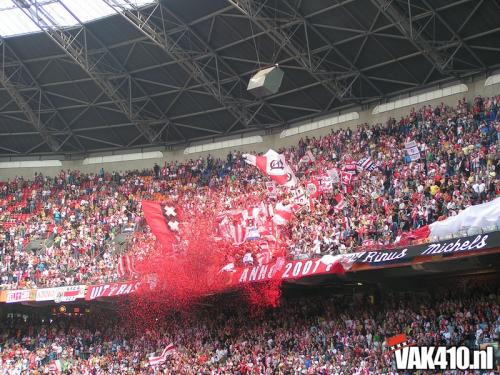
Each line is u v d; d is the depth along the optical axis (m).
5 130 63.09
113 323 50.09
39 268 51.00
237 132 59.56
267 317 42.59
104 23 50.22
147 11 48.00
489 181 36.06
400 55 46.84
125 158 64.19
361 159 45.81
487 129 42.06
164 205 41.44
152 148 63.62
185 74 53.75
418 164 42.41
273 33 46.19
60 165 65.62
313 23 45.84
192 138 61.72
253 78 42.91
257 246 38.62
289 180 42.47
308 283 39.53
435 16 42.41
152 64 53.38
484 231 30.06
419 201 38.28
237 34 48.28
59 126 62.00
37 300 46.72
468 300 34.59
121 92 56.84
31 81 57.25
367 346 35.25
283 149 55.97
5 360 48.25
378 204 40.69
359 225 39.47
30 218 58.84
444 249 30.44
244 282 38.22
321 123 55.00
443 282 37.59
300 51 47.91
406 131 47.56
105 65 53.97
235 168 57.50
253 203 48.75
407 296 38.34
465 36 43.41
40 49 54.00
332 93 50.69
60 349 48.59
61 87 57.50
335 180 41.81
